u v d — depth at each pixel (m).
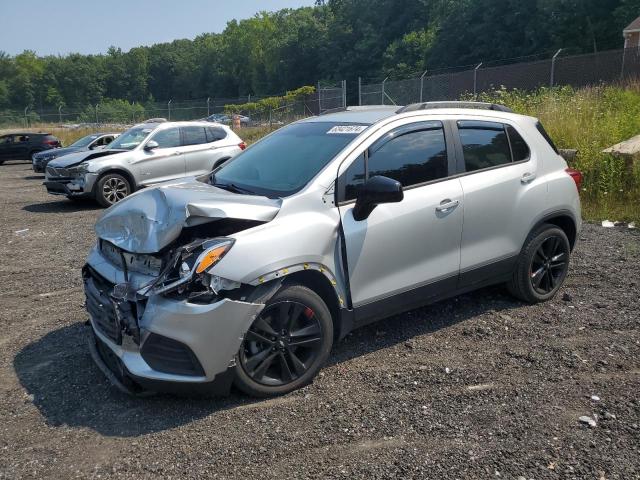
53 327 5.07
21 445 3.28
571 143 10.46
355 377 3.93
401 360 4.16
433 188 4.33
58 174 12.23
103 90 111.56
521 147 4.98
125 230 3.78
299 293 3.66
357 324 4.07
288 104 31.45
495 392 3.66
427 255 4.29
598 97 12.98
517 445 3.10
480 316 4.91
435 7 66.44
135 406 3.66
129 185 12.35
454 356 4.20
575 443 3.10
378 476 2.89
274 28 104.94
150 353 3.40
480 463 2.95
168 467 3.03
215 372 3.42
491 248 4.69
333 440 3.21
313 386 3.83
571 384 3.73
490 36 50.66
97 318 3.80
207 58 114.62
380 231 4.01
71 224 10.34
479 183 4.57
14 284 6.53
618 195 8.99
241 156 4.90
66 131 39.88
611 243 6.98
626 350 4.18
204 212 3.42
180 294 3.37
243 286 3.50
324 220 3.81
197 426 3.40
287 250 3.59
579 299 5.24
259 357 3.60
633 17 39.66
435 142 4.46
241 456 3.10
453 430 3.26
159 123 13.29
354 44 76.69
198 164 13.04
